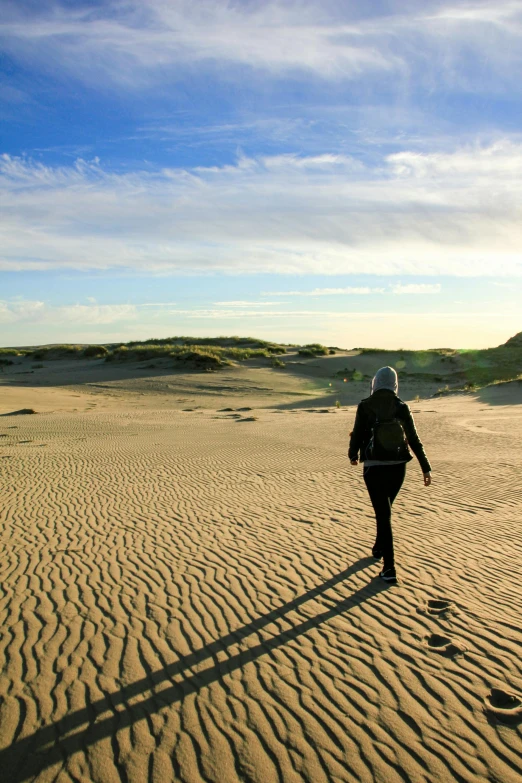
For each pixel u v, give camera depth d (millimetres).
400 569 6012
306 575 5922
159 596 5441
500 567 6016
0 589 5648
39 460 14258
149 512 8883
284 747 3219
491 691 3688
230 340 80812
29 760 3139
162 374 53031
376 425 5867
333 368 61250
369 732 3328
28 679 3951
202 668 4082
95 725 3439
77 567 6309
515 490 9734
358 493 9898
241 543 7109
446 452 14297
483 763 3051
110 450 16047
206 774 3023
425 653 4215
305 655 4234
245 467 12867
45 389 43688
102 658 4238
